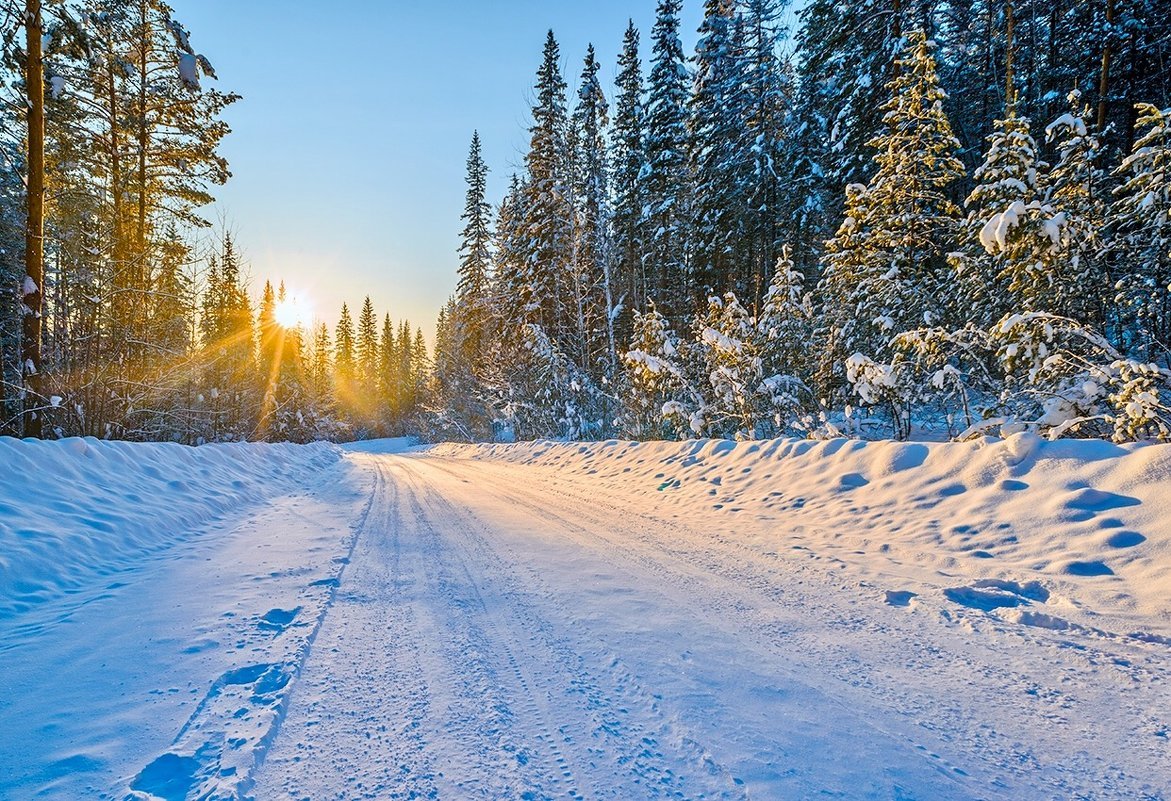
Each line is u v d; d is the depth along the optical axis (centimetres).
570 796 187
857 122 1759
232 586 409
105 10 1269
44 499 529
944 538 489
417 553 514
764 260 2120
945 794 189
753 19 2019
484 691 259
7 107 934
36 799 180
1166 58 1530
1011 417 700
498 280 3073
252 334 3172
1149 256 740
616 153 2534
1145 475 445
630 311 2619
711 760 206
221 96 1553
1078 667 278
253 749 208
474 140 3369
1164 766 202
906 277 1180
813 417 1073
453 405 3428
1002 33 1794
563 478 1124
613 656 295
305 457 1572
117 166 1480
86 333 1402
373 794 187
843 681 269
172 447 880
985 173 879
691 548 526
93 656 289
